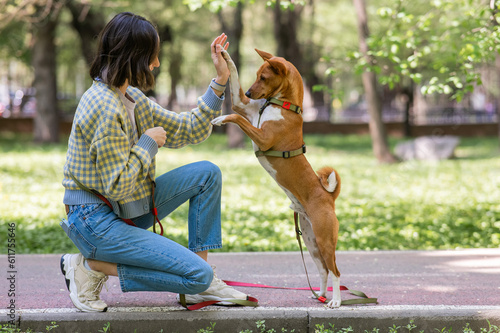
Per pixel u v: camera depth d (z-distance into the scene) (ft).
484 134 84.64
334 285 11.37
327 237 11.00
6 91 105.70
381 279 14.71
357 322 10.89
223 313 10.84
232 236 21.88
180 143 11.49
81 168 9.89
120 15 9.99
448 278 14.80
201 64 92.99
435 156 53.52
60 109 87.04
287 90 10.76
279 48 70.85
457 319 10.88
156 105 11.35
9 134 81.15
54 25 63.36
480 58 19.48
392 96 99.45
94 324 10.57
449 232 23.00
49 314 10.62
